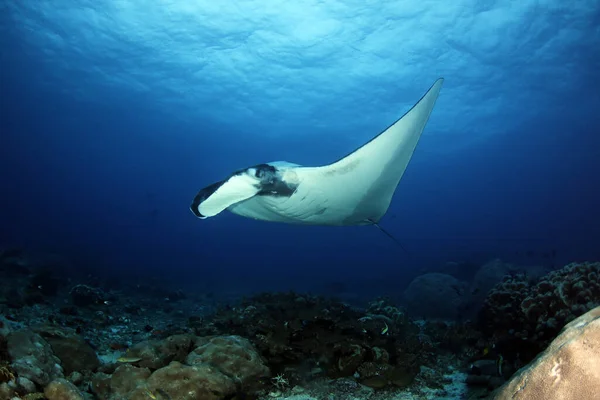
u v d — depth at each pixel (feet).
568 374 4.76
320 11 53.98
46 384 10.02
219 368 11.36
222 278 81.20
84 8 52.80
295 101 90.53
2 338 10.82
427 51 62.18
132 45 63.10
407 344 16.12
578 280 13.80
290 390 12.01
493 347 15.26
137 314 27.22
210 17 55.62
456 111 87.56
